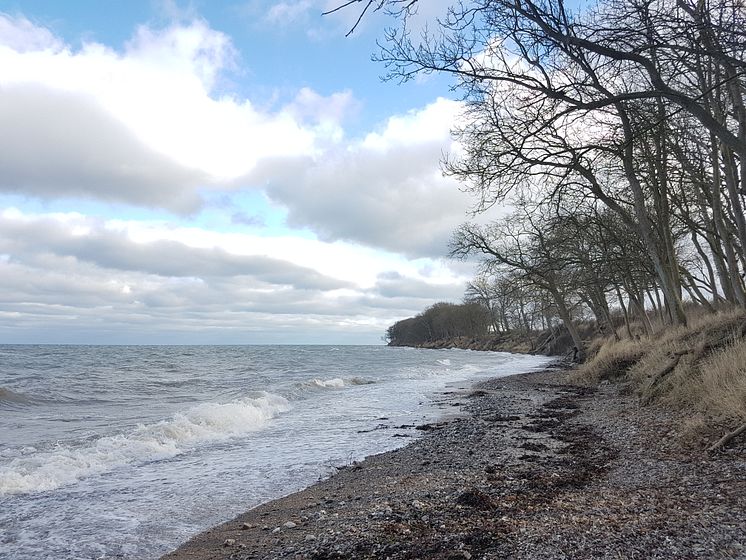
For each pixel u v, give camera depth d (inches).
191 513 260.7
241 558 194.2
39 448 395.2
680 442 301.9
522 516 206.5
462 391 863.7
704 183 738.8
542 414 552.4
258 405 653.9
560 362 1658.5
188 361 1888.5
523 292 1237.1
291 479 326.0
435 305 5536.4
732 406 302.7
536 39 253.1
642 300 1185.4
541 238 917.2
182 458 385.4
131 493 295.0
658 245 770.2
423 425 522.9
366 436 472.7
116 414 615.5
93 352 2677.2
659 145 639.8
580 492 237.1
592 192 648.4
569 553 160.7
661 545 158.2
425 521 212.1
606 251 854.5
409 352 3344.0
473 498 234.8
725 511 180.5
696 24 198.7
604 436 379.2
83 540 223.6
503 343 3526.1
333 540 200.5
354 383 1078.4
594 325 2322.8
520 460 331.3
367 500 260.7
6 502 275.7
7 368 1366.9
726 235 639.1
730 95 425.1
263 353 2819.9
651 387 483.8
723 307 869.2
